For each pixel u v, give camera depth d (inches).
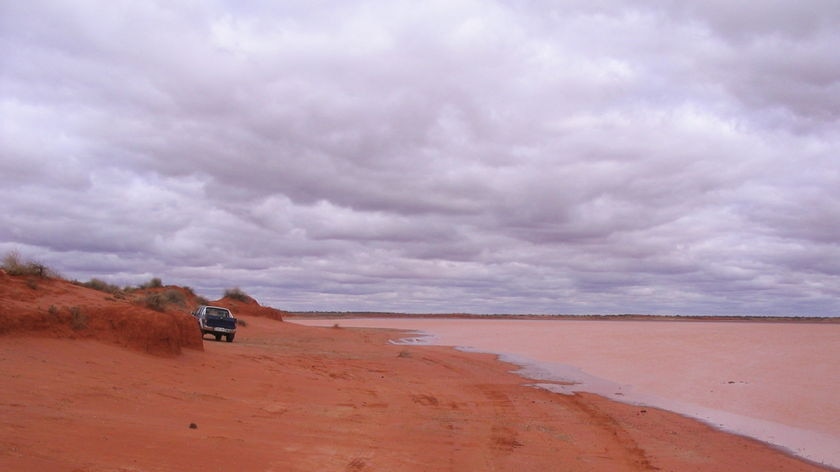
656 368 1275.8
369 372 1061.8
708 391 933.8
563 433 603.5
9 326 637.9
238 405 597.3
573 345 2042.3
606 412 742.5
